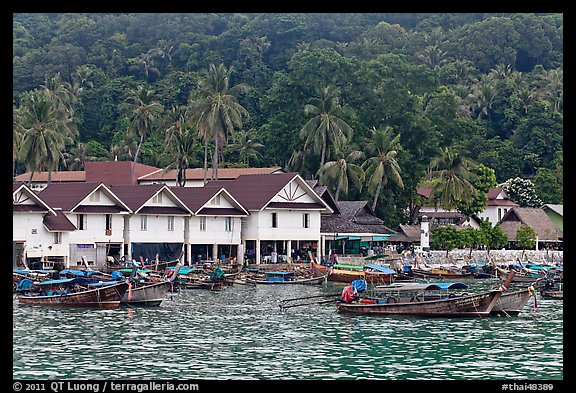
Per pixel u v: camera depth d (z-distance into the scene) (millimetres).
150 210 101062
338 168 123250
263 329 59219
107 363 47094
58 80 177375
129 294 69562
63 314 65188
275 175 113125
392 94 141000
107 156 164375
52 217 93625
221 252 111188
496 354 50781
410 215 142625
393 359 49062
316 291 86375
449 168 132750
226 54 198125
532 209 139375
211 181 120438
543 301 78812
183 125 138000
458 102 167875
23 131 124938
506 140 174250
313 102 137125
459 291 74188
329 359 48875
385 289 67375
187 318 64125
